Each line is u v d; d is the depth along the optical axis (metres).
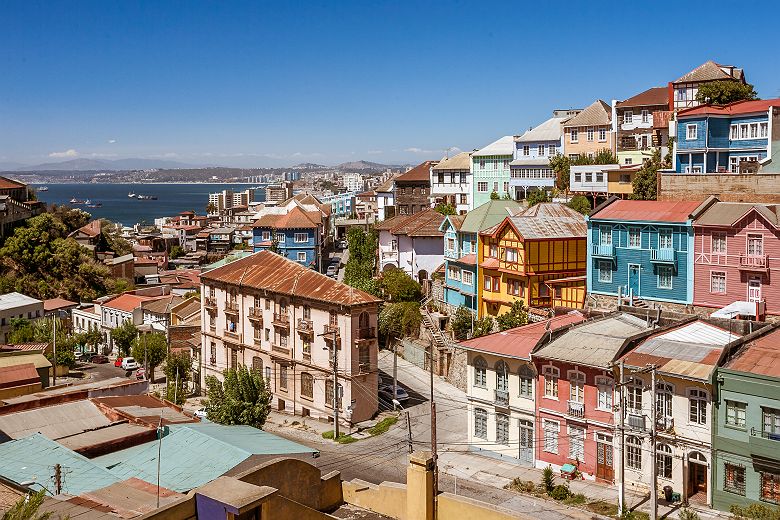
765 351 42.97
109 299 116.75
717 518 41.06
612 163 94.25
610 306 66.00
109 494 22.02
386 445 59.16
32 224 135.50
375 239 115.19
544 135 109.38
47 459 29.19
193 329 88.38
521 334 54.88
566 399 49.44
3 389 43.12
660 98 96.44
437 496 23.41
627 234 64.88
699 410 43.03
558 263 73.56
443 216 104.88
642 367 44.50
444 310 87.31
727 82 83.06
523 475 50.34
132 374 91.19
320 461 56.44
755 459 40.59
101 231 174.88
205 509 18.69
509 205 86.38
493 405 54.00
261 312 73.75
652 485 39.97
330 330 65.75
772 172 68.06
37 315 107.88
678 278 61.78
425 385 73.75
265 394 57.41
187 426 34.25
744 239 57.94
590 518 42.50
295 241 127.44
